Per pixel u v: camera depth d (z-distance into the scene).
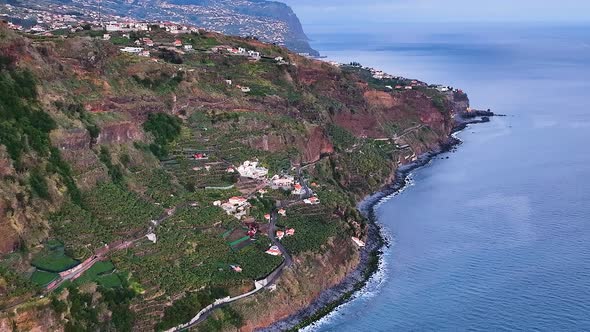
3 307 109.75
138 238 141.62
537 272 151.38
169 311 124.25
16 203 128.50
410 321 134.62
